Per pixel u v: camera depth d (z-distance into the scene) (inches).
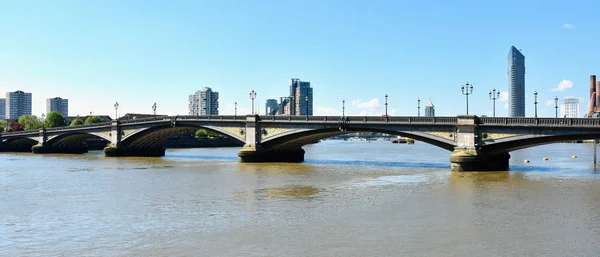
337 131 3464.6
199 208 1640.0
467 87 2893.7
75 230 1323.8
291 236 1240.2
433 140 3048.7
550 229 1304.1
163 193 2000.5
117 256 1082.1
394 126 3157.0
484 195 1888.5
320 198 1844.2
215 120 4015.8
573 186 2142.0
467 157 2810.0
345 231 1290.6
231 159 4279.0
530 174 2672.2
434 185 2208.4
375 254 1082.1
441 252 1095.0
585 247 1129.4
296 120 3619.6
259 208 1633.9
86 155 5241.1
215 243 1179.3
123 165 3563.0
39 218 1491.1
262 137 3782.0
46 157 4798.2
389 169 3095.5
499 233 1261.1
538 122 2645.2
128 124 4751.5
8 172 3019.2
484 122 2824.8
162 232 1291.8
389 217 1467.8
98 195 1959.9
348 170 3021.7
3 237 1253.7
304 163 3705.7
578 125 2527.1
